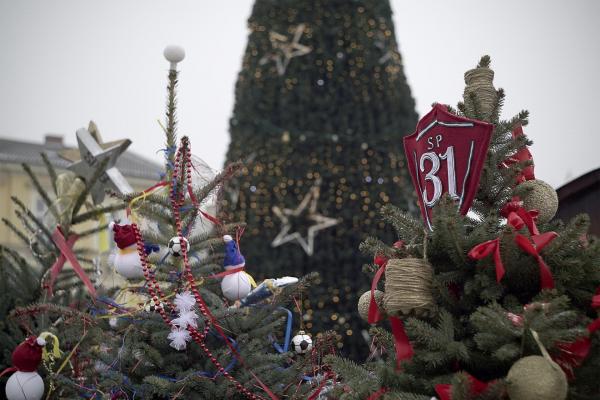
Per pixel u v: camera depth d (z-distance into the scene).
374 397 2.86
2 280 4.94
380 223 8.88
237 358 3.73
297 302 4.11
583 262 2.77
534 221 3.02
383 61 9.50
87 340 4.24
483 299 2.84
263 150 9.16
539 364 2.42
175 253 3.82
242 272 4.11
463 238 2.85
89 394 4.00
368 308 3.27
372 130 9.23
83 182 5.34
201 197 4.11
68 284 5.23
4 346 4.68
